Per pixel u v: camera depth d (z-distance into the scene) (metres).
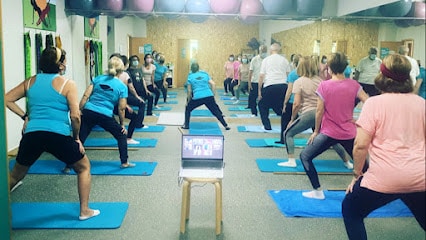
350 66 6.81
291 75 5.70
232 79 12.70
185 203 3.09
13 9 5.36
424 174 2.13
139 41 14.82
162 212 3.53
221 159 3.07
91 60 8.80
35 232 3.07
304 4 7.64
